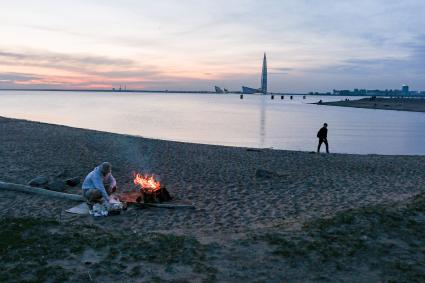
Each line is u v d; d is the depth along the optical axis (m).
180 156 18.75
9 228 7.66
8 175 13.18
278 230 7.86
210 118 59.12
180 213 9.48
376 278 5.98
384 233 7.52
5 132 25.64
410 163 18.16
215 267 6.25
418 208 8.77
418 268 6.26
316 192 11.73
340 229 7.70
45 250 6.72
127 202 9.95
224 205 10.23
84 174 14.01
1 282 5.65
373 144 30.91
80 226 8.06
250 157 18.98
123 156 18.20
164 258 6.52
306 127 45.28
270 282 5.84
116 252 6.69
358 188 12.31
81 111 72.94
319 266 6.32
